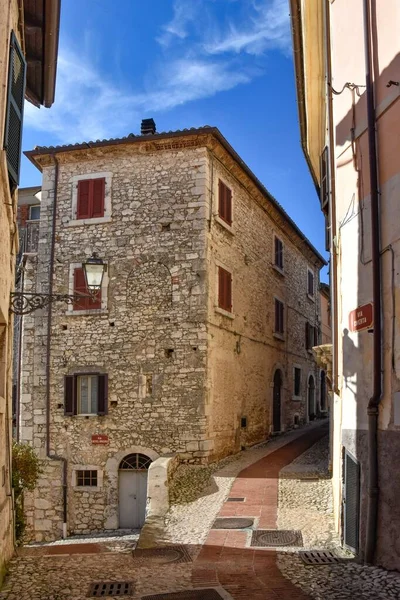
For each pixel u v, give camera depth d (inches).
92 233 674.8
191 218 645.9
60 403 656.4
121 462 632.4
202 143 651.5
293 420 1008.2
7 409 330.3
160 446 621.6
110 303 656.4
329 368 461.4
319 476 536.1
